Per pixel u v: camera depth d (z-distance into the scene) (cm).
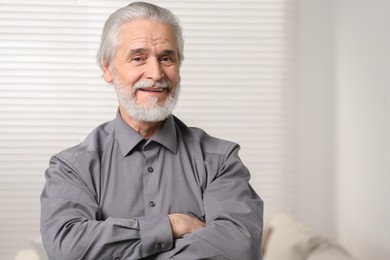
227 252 171
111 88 421
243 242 173
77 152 184
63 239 171
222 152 190
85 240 169
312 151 432
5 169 419
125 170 182
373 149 358
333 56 427
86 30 418
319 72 430
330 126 431
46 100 418
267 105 430
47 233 174
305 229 341
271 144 431
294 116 431
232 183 184
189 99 425
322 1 428
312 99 431
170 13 184
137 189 181
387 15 335
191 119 426
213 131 427
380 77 346
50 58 417
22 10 416
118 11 185
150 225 171
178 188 182
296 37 429
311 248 317
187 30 425
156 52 177
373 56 356
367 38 366
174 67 181
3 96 416
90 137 189
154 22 179
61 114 419
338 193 423
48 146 420
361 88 378
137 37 177
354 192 392
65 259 170
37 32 416
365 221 374
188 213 181
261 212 185
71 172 181
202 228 173
